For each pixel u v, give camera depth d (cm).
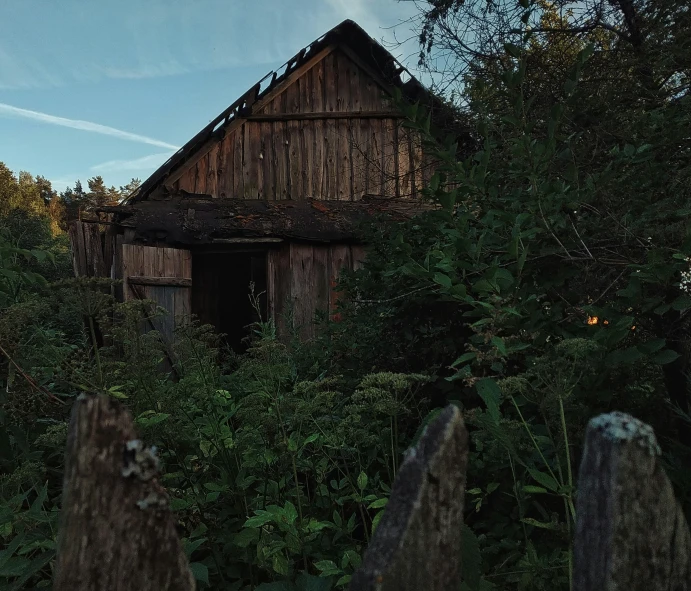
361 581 77
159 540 77
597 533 75
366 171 827
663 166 225
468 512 216
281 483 219
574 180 212
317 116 923
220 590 191
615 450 73
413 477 80
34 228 1196
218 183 893
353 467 247
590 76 300
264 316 880
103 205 771
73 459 74
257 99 905
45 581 160
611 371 190
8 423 201
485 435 180
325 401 213
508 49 216
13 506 171
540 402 163
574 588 77
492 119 289
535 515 197
